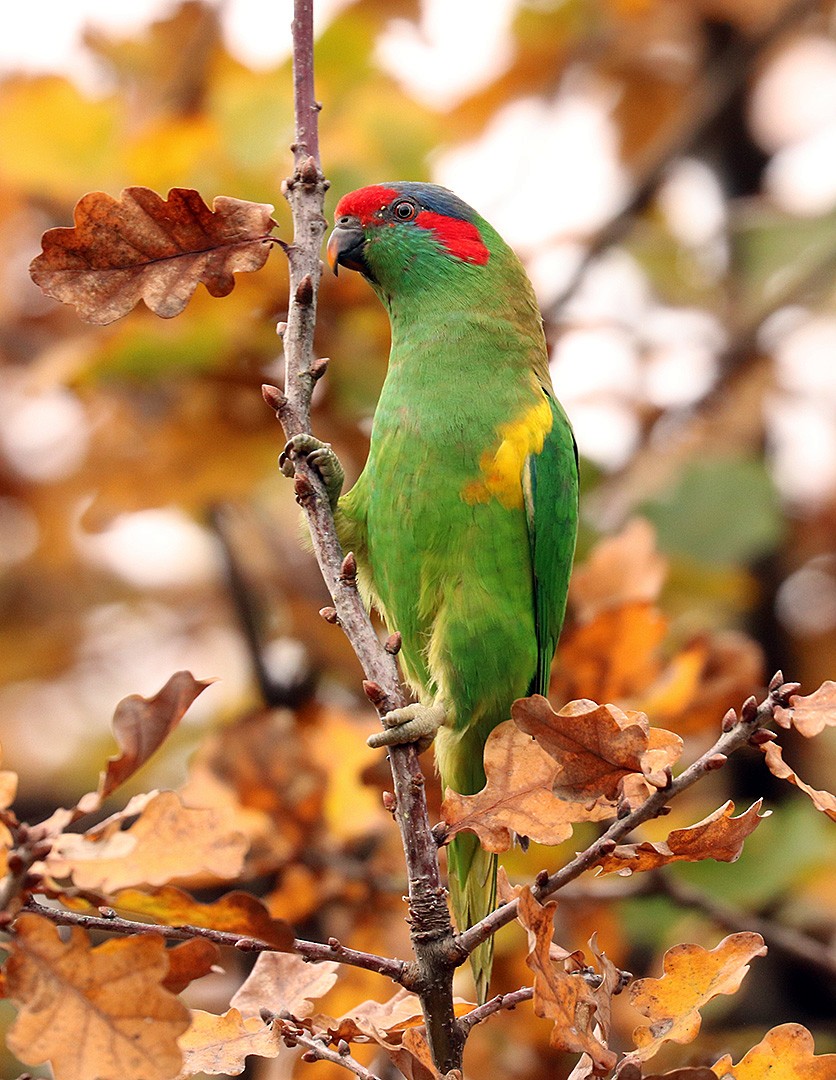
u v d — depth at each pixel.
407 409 8.39
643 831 9.51
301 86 6.41
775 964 11.35
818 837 10.01
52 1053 4.20
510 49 13.54
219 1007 9.79
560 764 5.05
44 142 10.12
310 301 6.21
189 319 9.23
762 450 12.72
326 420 9.81
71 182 10.16
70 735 13.69
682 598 10.73
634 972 11.02
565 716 4.93
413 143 10.70
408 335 8.80
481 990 6.91
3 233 12.12
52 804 12.88
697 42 14.16
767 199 13.97
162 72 12.02
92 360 9.25
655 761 5.43
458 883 7.92
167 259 6.01
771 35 13.01
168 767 12.12
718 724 8.53
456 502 8.20
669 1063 9.45
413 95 11.98
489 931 5.32
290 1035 5.47
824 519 13.05
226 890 10.27
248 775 8.45
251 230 6.03
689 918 9.95
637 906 10.05
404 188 9.02
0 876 4.38
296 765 8.48
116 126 10.27
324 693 11.73
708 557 11.65
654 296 13.46
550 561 8.55
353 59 11.08
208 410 9.92
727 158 14.64
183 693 4.37
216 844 4.37
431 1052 5.38
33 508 12.59
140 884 4.29
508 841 5.30
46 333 12.12
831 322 13.35
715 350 13.07
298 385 6.23
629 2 13.48
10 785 4.40
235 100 10.03
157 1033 4.23
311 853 8.41
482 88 13.52
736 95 13.21
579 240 12.51
